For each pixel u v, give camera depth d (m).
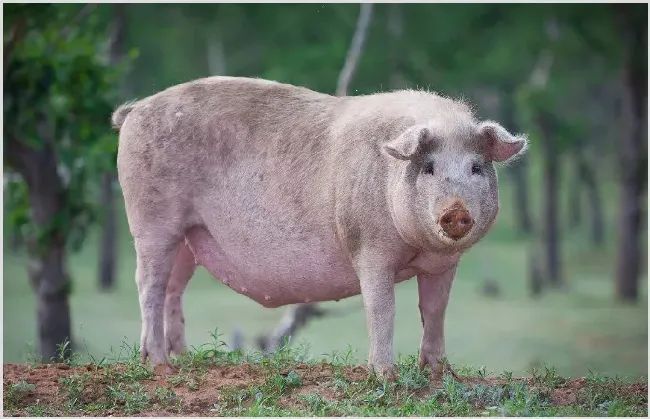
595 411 12.90
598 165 77.00
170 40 48.69
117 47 37.31
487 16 44.66
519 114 54.31
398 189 12.60
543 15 44.41
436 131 12.42
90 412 13.07
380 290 13.12
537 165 73.31
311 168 13.73
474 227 12.23
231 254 14.38
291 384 13.62
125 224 62.97
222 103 14.47
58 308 25.41
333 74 39.59
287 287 14.15
